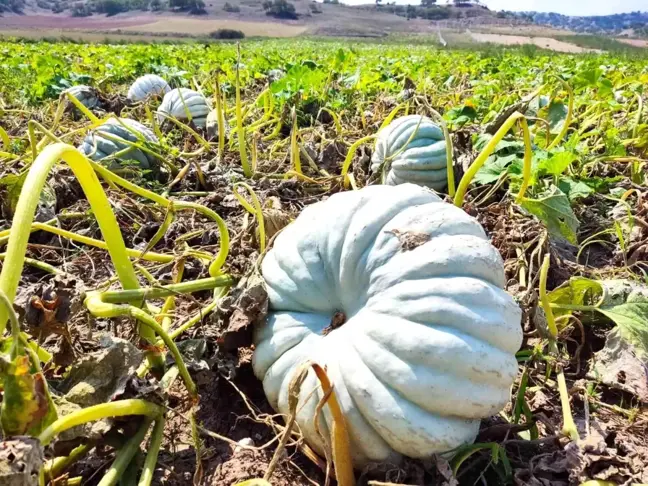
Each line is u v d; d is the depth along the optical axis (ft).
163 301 11.19
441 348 6.39
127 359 6.75
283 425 7.82
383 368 6.50
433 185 15.28
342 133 20.89
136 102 26.73
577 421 8.31
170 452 7.61
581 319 9.98
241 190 16.22
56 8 534.78
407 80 29.09
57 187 14.98
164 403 6.96
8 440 5.06
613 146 16.98
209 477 7.25
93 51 58.90
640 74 34.12
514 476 6.97
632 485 6.78
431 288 6.66
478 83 30.63
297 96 23.18
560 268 11.74
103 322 9.99
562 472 7.18
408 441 6.46
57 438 6.28
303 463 7.51
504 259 12.25
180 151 20.22
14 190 13.10
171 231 14.03
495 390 6.70
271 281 7.82
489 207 14.03
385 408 6.43
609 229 12.82
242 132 17.37
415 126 15.53
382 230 7.23
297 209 15.55
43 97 28.94
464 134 16.39
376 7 516.73
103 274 12.32
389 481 6.64
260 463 7.45
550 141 16.81
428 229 7.14
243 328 7.97
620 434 8.11
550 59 53.72
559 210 11.42
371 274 7.04
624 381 8.88
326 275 7.41
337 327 7.32
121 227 14.06
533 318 9.27
